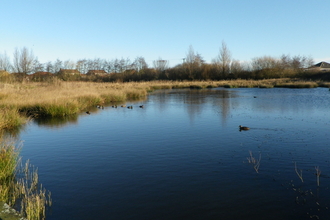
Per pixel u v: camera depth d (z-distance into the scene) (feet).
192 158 23.97
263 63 195.52
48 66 188.85
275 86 131.85
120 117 47.42
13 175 20.17
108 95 77.20
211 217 14.38
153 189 17.78
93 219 14.29
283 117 44.37
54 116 48.47
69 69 192.24
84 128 38.01
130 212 14.97
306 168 21.15
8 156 20.75
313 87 120.47
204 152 25.71
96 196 16.89
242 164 22.22
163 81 181.98
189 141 29.86
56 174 20.65
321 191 17.15
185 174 20.25
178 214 14.70
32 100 53.88
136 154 25.46
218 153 25.34
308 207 15.24
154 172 20.80
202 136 32.07
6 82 92.58
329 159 23.12
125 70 237.04
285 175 19.83
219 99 76.95
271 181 18.80
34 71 149.69
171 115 48.85
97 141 30.58
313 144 27.76
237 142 29.07
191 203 15.88
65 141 30.76
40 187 18.28
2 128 36.99
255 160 23.12
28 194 16.85
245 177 19.56
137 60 237.86
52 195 17.07
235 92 103.76
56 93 66.59
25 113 46.73
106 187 18.19
